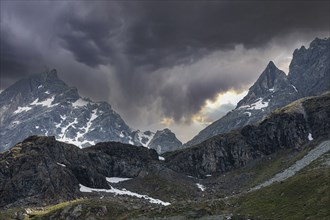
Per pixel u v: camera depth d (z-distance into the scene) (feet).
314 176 654.53
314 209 545.03
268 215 587.27
